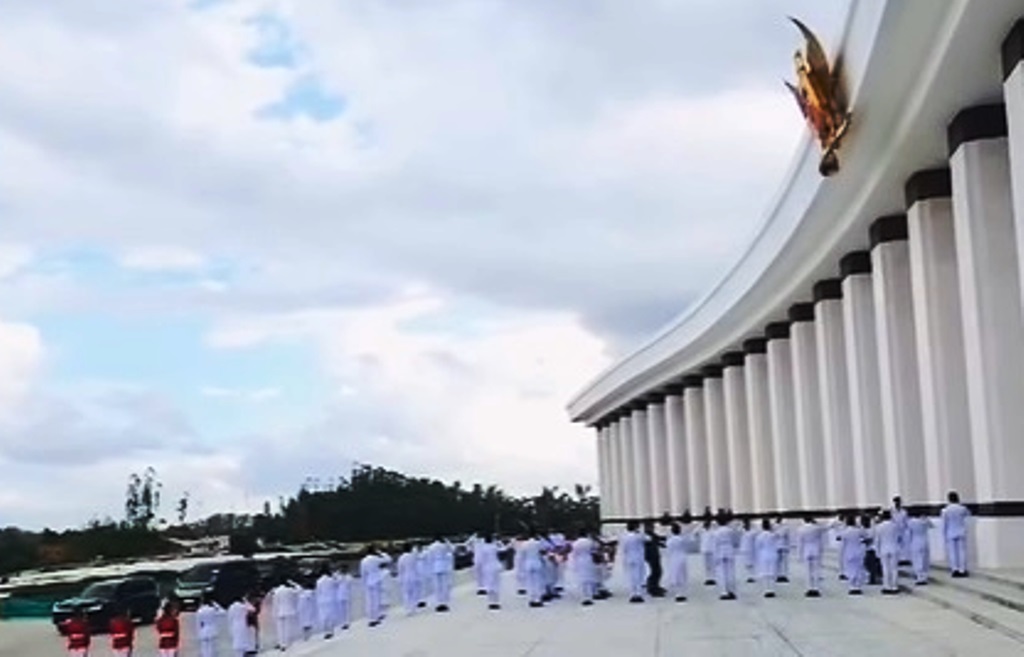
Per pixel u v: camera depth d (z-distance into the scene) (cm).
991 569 2619
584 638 2292
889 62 2572
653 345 6912
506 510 11638
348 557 6438
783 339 5200
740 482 5950
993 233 2689
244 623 2809
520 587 3497
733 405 6050
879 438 3862
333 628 3020
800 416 4712
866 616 2323
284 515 11075
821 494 4606
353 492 11331
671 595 3027
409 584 3231
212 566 4734
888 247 3578
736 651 1977
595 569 3075
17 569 8356
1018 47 2283
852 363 3950
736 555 3316
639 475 8325
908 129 2870
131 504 10856
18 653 3662
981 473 2695
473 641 2353
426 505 11381
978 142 2711
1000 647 1812
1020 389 2648
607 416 9469
